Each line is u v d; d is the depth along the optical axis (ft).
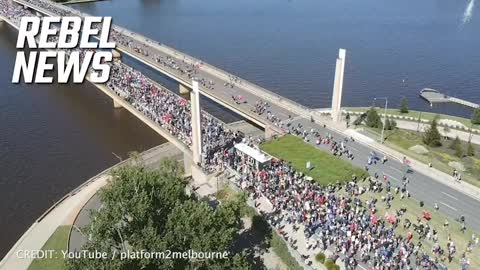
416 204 310.24
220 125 428.56
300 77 639.35
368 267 249.96
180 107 445.78
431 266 250.16
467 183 334.65
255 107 456.45
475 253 264.31
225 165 357.41
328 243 268.82
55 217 325.83
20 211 347.36
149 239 224.53
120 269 210.38
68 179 389.39
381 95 583.99
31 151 433.48
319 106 547.90
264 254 276.62
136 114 451.12
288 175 337.52
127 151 435.53
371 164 361.92
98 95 568.82
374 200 312.91
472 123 469.57
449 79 636.48
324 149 383.45
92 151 434.71
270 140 394.52
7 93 573.33
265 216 294.05
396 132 430.20
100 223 232.12
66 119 503.20
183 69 565.94
